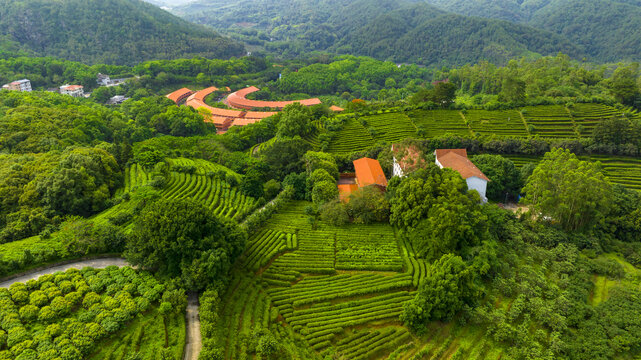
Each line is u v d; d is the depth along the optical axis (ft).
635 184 346.74
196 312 180.34
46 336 151.02
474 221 237.04
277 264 231.71
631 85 484.74
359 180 327.88
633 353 176.35
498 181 326.65
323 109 508.53
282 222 281.13
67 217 257.55
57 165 296.51
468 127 447.83
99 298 173.68
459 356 174.40
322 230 271.08
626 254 257.75
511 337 179.42
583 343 179.22
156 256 189.88
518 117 459.73
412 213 250.37
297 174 353.10
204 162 375.86
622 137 380.78
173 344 159.02
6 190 265.75
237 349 164.76
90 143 411.13
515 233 255.09
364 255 241.14
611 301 205.36
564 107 468.34
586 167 271.90
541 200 268.00
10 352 142.51
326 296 204.23
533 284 212.64
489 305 196.13
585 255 250.37
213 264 184.34
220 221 218.18
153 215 196.24
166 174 324.39
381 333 184.34
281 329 180.75
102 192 290.56
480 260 211.00
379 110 499.10
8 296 167.63
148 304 173.27
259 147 471.62
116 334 160.04
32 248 207.41
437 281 189.47
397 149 350.43
